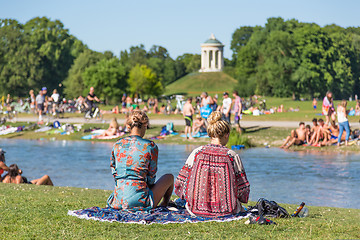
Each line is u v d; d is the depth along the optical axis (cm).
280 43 8038
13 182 1036
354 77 10581
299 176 1310
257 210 574
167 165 1548
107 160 1745
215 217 532
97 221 535
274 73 7981
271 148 1988
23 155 1906
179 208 604
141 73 10525
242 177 529
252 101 4906
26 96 10712
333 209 711
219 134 535
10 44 10731
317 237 473
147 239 464
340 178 1268
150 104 5506
